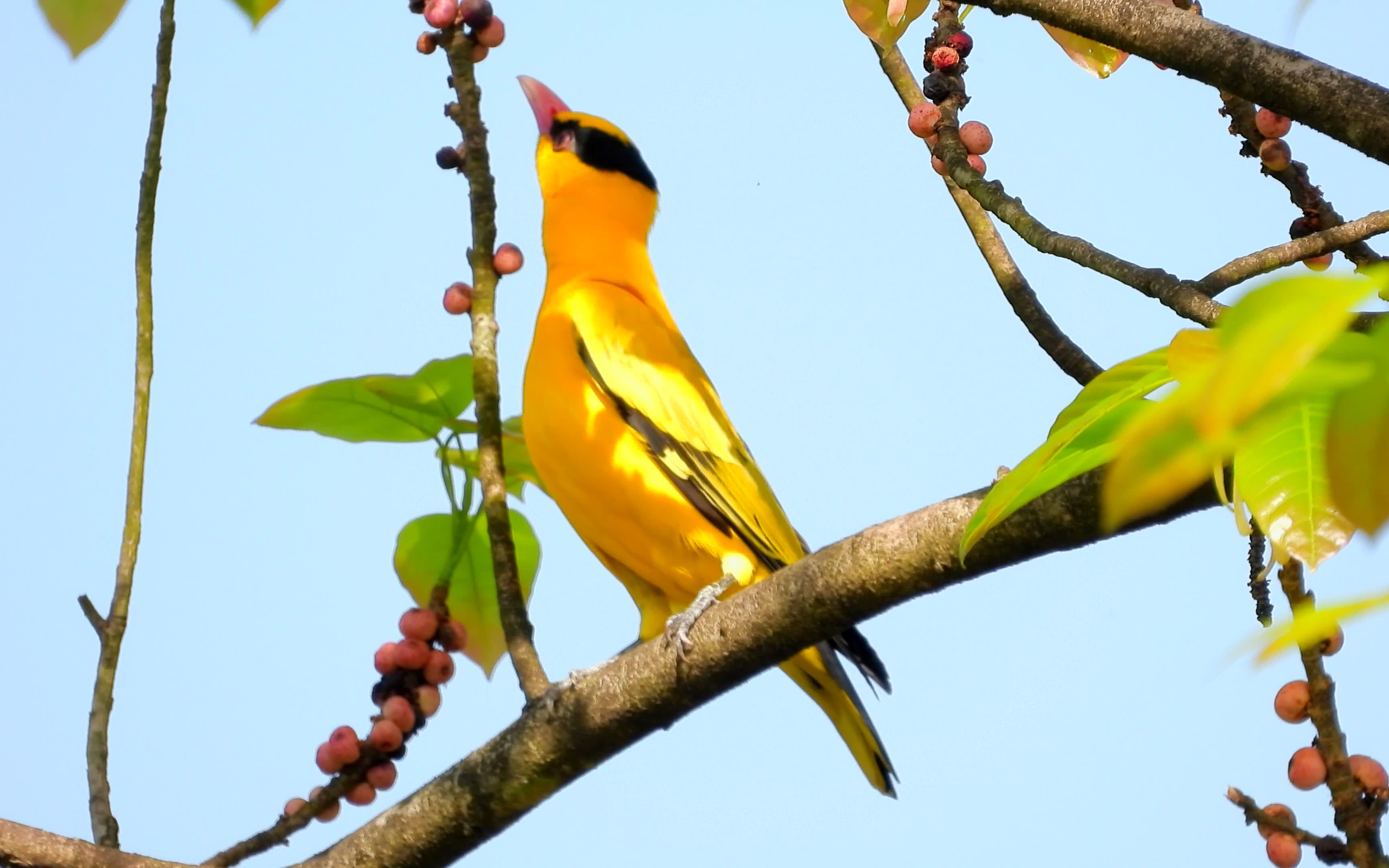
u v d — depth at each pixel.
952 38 8.68
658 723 7.75
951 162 8.34
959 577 6.76
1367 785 5.71
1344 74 6.78
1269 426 3.41
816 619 7.20
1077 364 8.38
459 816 7.95
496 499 8.52
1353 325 4.12
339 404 8.81
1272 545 3.38
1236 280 7.21
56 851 7.57
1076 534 6.31
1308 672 5.77
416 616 8.13
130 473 8.34
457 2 9.05
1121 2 7.27
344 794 7.91
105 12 7.89
